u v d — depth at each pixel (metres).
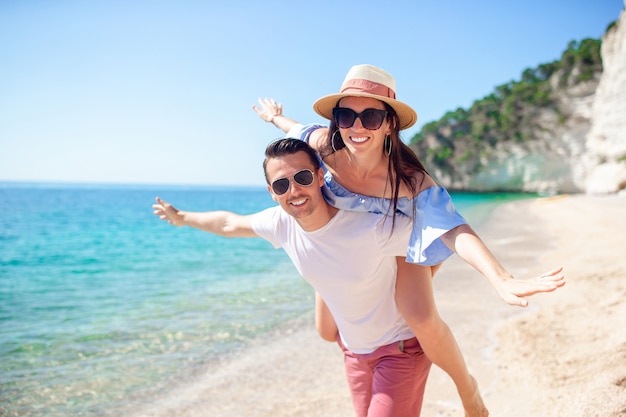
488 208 31.16
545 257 9.88
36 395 4.13
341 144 2.73
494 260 2.17
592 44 57.12
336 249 2.62
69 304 7.68
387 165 2.69
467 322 5.59
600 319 5.16
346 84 2.66
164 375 4.52
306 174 2.47
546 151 58.97
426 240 2.49
